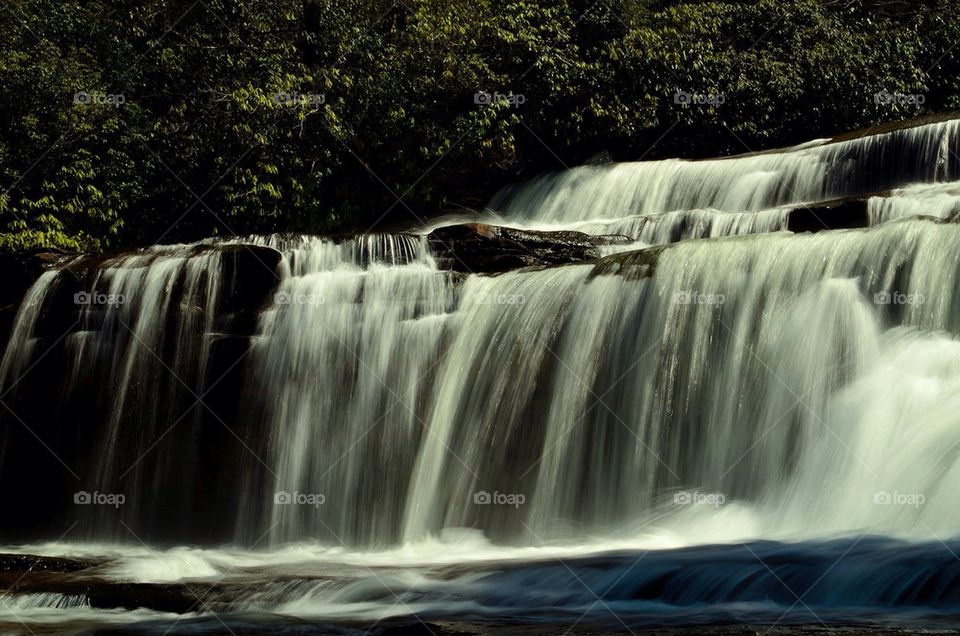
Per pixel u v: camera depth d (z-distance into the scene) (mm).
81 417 14969
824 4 27062
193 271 14914
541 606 7879
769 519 10062
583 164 23422
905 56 24766
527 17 24078
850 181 17812
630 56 23641
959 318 10219
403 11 24469
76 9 24188
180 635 7598
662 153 23688
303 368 13945
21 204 21344
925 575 7078
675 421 11141
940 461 8812
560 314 12375
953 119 17219
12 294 15883
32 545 14203
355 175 23203
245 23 23672
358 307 13906
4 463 15195
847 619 6680
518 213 22000
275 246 16031
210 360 14461
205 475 14117
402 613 7914
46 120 21906
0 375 15492
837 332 10477
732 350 11062
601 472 11422
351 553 12500
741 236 11680
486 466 12148
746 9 25109
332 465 13383
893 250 10750
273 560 11719
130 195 22031
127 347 14953
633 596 7922
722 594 7547
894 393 9688
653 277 11820
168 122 22641
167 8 23828
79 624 8141
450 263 15211
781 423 10461
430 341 13227
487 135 23203
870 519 9211
